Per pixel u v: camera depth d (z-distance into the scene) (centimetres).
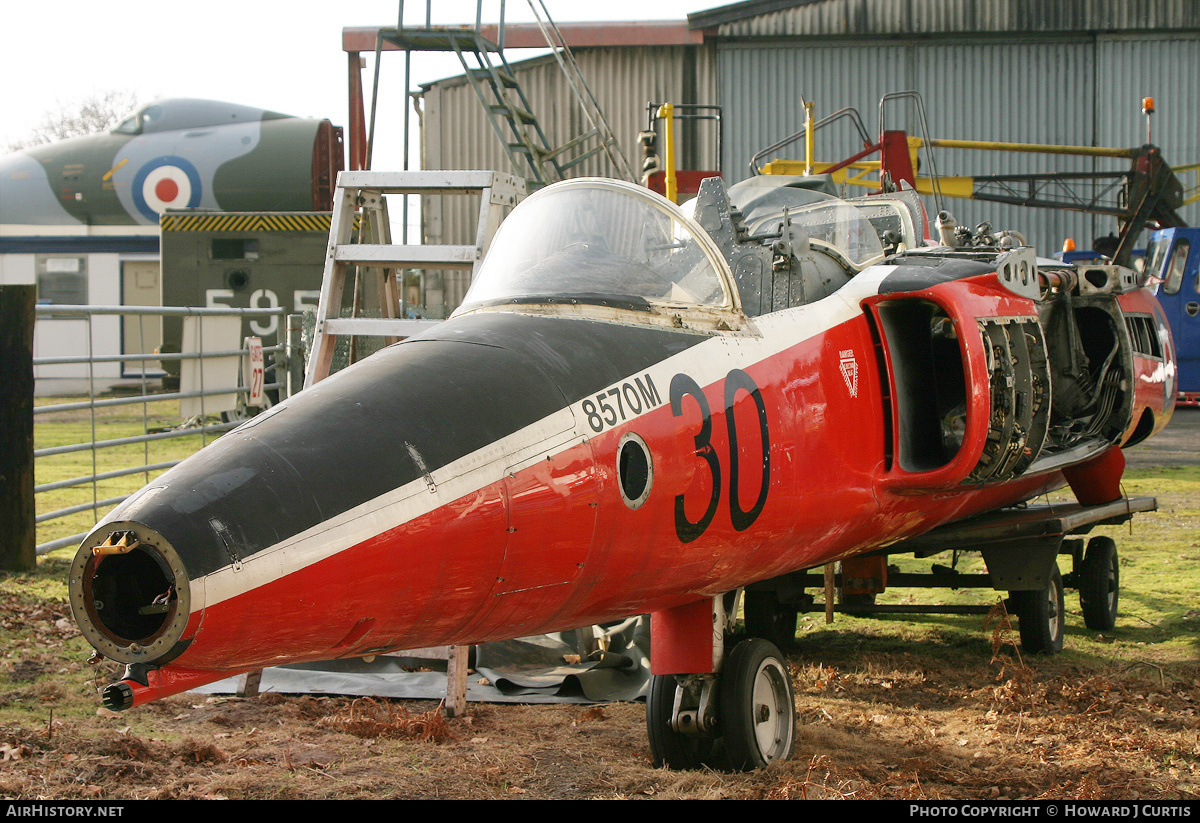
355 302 813
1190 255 2409
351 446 298
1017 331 552
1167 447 1795
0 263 2652
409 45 1756
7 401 878
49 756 472
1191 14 3105
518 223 462
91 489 1327
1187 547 1007
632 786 441
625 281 420
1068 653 683
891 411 502
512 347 360
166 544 258
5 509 881
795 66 3209
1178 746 487
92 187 2591
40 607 764
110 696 261
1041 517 691
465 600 315
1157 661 653
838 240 653
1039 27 3144
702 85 3225
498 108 1734
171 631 256
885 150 1470
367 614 290
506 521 316
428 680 613
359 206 777
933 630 761
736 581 448
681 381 393
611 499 349
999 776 450
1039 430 586
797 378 452
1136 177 2534
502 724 538
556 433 338
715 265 450
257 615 267
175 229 2183
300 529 276
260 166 2534
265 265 2169
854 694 598
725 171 3238
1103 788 432
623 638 664
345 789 437
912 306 542
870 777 450
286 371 1397
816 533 467
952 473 484
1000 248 630
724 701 449
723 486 397
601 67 3244
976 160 3209
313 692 599
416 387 326
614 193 454
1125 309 731
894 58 3197
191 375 1221
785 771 450
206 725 535
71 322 2625
